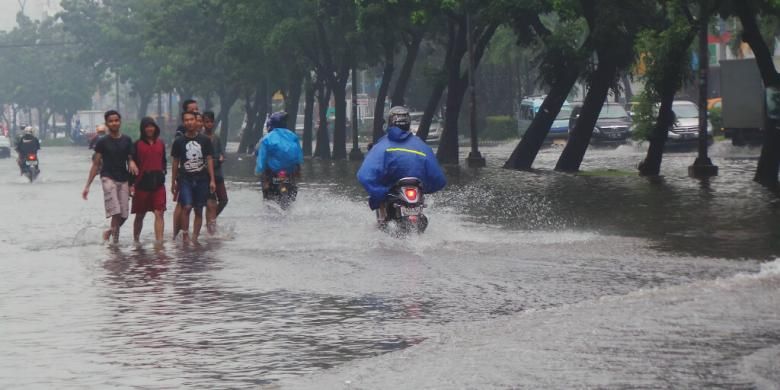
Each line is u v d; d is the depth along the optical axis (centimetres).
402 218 2114
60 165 7694
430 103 5894
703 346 1062
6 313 1423
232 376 1037
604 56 4444
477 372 982
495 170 4731
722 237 2073
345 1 6494
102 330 1288
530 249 1952
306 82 7962
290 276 1702
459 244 2041
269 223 2564
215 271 1789
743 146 5956
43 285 1673
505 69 11075
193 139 2311
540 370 981
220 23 8356
